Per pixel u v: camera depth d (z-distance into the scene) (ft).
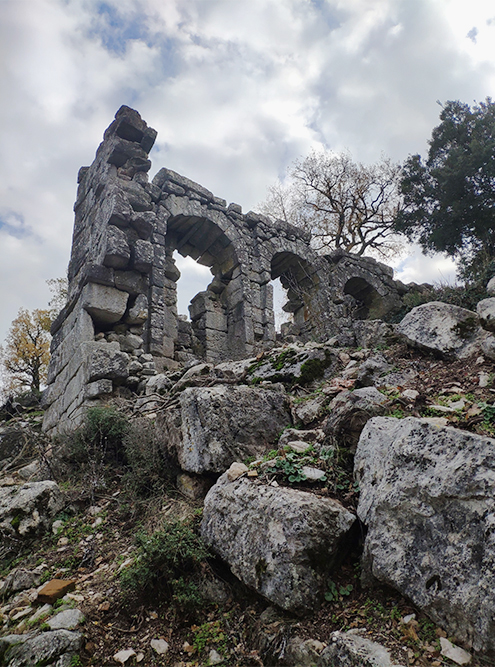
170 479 14.26
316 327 46.19
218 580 9.89
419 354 17.61
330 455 11.47
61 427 25.89
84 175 40.37
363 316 56.49
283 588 8.43
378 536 8.63
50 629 8.36
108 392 23.04
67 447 18.45
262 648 8.13
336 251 53.06
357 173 69.77
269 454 12.45
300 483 10.66
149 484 14.58
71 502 14.43
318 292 49.19
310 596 8.38
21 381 63.00
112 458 17.74
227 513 10.29
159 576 9.93
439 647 6.97
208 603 9.51
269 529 9.21
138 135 35.22
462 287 28.78
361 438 10.93
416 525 8.23
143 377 25.46
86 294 26.03
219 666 8.07
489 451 7.88
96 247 29.68
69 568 11.46
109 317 26.68
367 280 54.08
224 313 43.27
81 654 8.04
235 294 42.09
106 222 28.17
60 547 12.54
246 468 11.34
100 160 36.29
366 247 72.74
